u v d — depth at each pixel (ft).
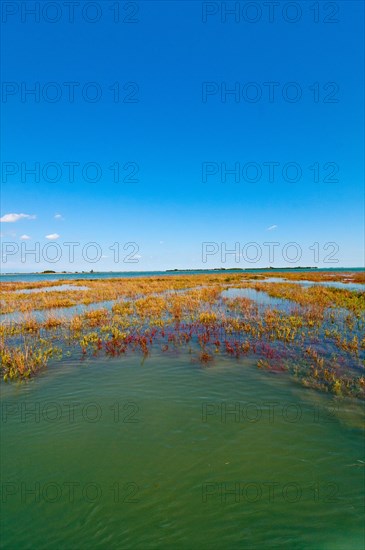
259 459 16.24
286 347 35.99
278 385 25.53
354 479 14.71
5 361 31.22
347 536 11.83
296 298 75.92
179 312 57.21
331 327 45.55
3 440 18.02
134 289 109.60
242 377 27.30
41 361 31.78
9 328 47.62
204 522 12.50
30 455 16.69
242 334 42.06
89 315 55.47
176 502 13.48
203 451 16.94
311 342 37.88
